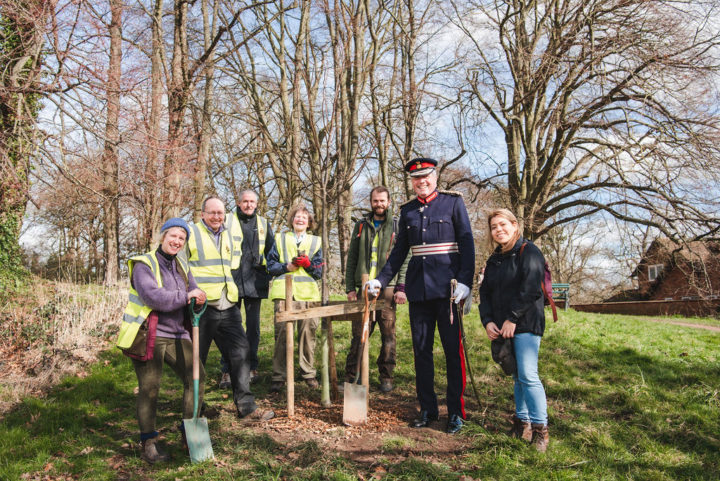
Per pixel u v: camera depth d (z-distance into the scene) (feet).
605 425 14.24
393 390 17.79
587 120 47.42
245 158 60.44
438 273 14.24
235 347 15.48
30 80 25.81
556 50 45.62
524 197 52.60
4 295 33.17
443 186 57.77
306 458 12.37
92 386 18.67
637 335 26.63
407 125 52.37
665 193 43.68
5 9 24.98
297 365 19.92
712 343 26.20
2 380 18.88
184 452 13.25
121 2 33.19
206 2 49.85
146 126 29.96
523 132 52.54
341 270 53.67
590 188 50.67
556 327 26.37
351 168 43.21
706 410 15.08
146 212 33.27
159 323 12.89
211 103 47.55
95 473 12.34
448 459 12.30
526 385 12.68
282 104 57.72
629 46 41.29
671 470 11.69
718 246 47.70
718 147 39.91
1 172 26.37
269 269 17.66
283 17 55.98
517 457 12.12
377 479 11.39
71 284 34.83
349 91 48.55
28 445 13.74
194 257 15.37
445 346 14.07
